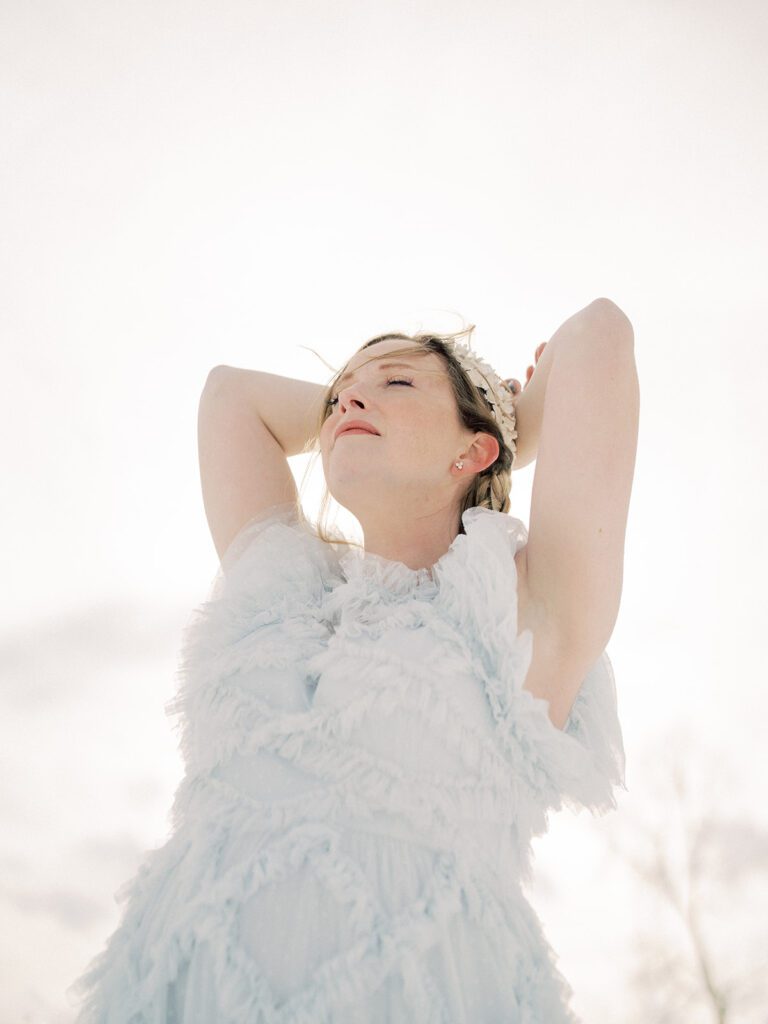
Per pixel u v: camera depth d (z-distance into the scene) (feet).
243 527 5.54
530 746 3.94
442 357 5.33
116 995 3.58
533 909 4.00
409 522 4.99
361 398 4.95
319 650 4.24
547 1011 3.64
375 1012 3.31
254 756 3.90
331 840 3.59
